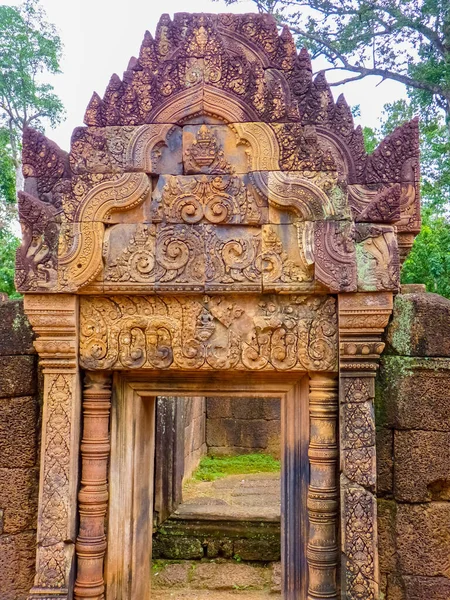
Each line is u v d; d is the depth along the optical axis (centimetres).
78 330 379
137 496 411
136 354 375
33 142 435
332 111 534
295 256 366
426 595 362
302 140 363
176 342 375
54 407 374
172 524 658
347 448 363
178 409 708
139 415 410
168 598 564
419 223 525
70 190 368
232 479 895
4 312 398
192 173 373
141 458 420
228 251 370
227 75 369
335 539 372
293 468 392
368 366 362
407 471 371
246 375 392
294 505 390
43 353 375
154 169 371
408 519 370
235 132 370
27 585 383
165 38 525
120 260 370
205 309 377
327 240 356
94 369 379
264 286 366
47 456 372
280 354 371
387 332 381
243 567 627
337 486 375
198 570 620
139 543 417
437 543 366
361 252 356
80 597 373
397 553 369
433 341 373
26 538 386
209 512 681
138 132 369
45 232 368
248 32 541
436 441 369
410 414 372
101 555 381
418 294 391
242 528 648
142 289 369
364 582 356
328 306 370
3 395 392
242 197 369
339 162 482
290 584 386
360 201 517
